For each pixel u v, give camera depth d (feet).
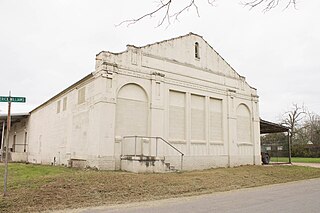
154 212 25.76
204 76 74.79
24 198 29.55
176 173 54.60
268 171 67.87
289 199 32.91
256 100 88.17
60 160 74.43
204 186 43.11
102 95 55.93
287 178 60.13
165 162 61.00
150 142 61.46
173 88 67.62
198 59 74.38
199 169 68.44
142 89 62.49
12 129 138.41
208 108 74.23
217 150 74.23
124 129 58.49
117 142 56.85
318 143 195.62
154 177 45.60
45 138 89.66
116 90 57.93
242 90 84.69
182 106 69.26
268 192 39.63
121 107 58.85
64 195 31.83
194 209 26.99
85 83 64.13
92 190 34.60
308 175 67.26
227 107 79.05
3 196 29.94
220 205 29.09
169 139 65.05
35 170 56.34
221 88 78.48
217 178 51.37
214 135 74.84
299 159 141.18
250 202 30.89
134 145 59.16
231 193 38.60
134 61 61.77
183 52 71.41
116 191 35.40
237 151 79.15
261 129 104.37
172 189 39.04
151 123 61.93
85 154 59.93
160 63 66.23
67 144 70.79
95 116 57.26
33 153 102.01
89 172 47.85
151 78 63.82
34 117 106.42
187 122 68.90
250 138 85.05
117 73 58.70
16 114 110.73
